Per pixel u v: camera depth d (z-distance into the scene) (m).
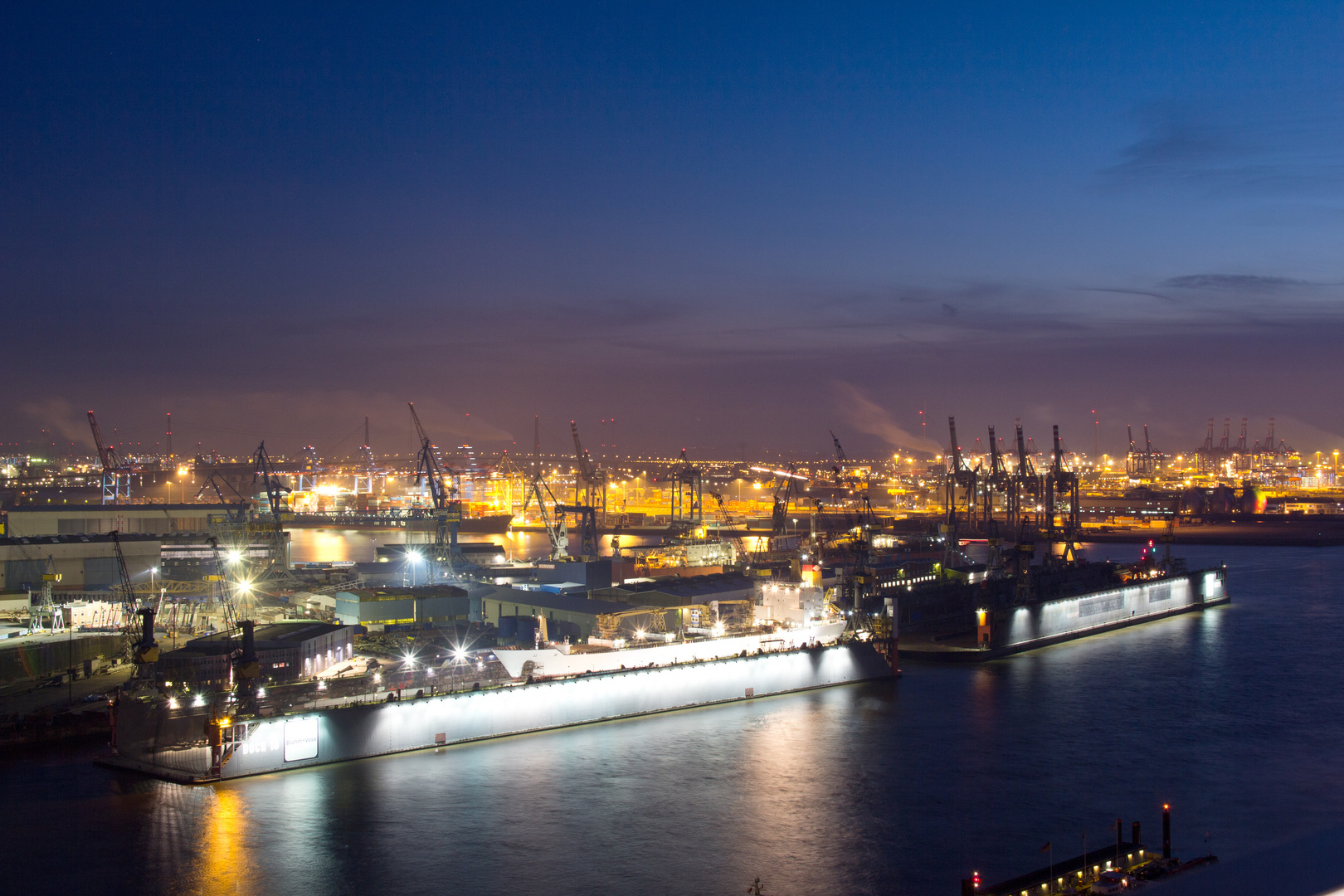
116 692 126.94
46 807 99.94
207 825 96.12
